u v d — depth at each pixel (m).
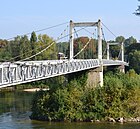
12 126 58.84
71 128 57.75
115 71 114.31
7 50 133.62
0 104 86.00
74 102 64.75
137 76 95.06
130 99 67.19
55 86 68.50
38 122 62.50
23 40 130.12
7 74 37.47
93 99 65.69
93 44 119.75
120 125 61.00
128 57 157.25
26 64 42.19
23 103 87.75
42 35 127.19
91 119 63.78
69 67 60.97
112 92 67.06
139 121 64.69
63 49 137.38
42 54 122.88
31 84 126.06
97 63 78.69
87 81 76.25
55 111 64.38
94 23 83.12
